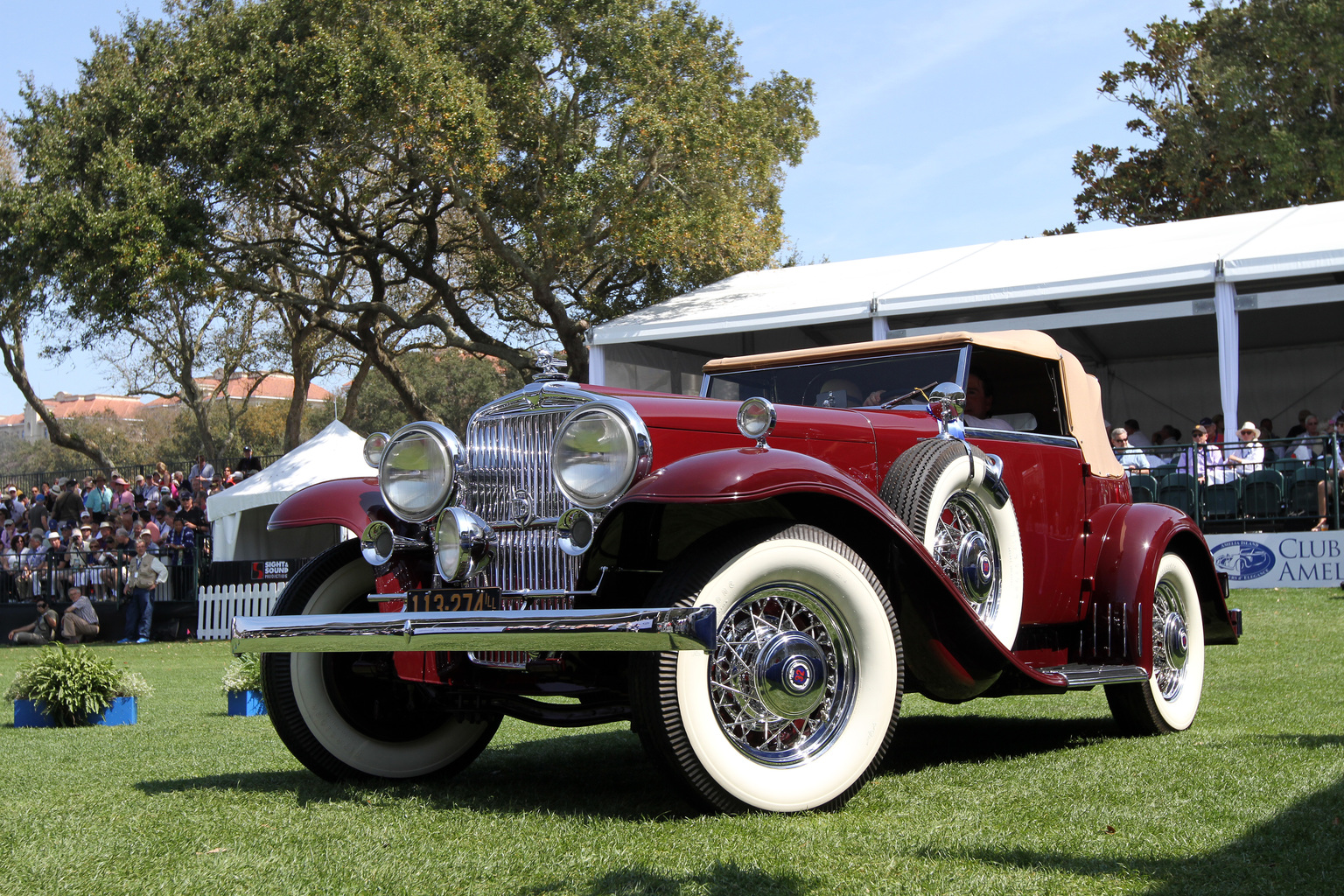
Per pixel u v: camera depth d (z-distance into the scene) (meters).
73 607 14.84
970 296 13.80
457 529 3.36
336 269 22.94
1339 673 6.04
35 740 5.44
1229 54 26.72
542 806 3.25
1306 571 11.12
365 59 16.17
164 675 9.77
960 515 3.90
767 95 20.75
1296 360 17.84
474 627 2.94
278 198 18.58
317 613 3.82
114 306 16.56
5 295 18.00
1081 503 4.59
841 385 4.51
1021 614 4.12
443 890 2.35
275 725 3.74
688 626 2.73
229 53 17.20
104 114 17.31
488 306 23.80
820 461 3.15
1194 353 18.28
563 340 19.23
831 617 3.19
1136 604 4.43
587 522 3.08
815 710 3.16
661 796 3.38
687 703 2.90
